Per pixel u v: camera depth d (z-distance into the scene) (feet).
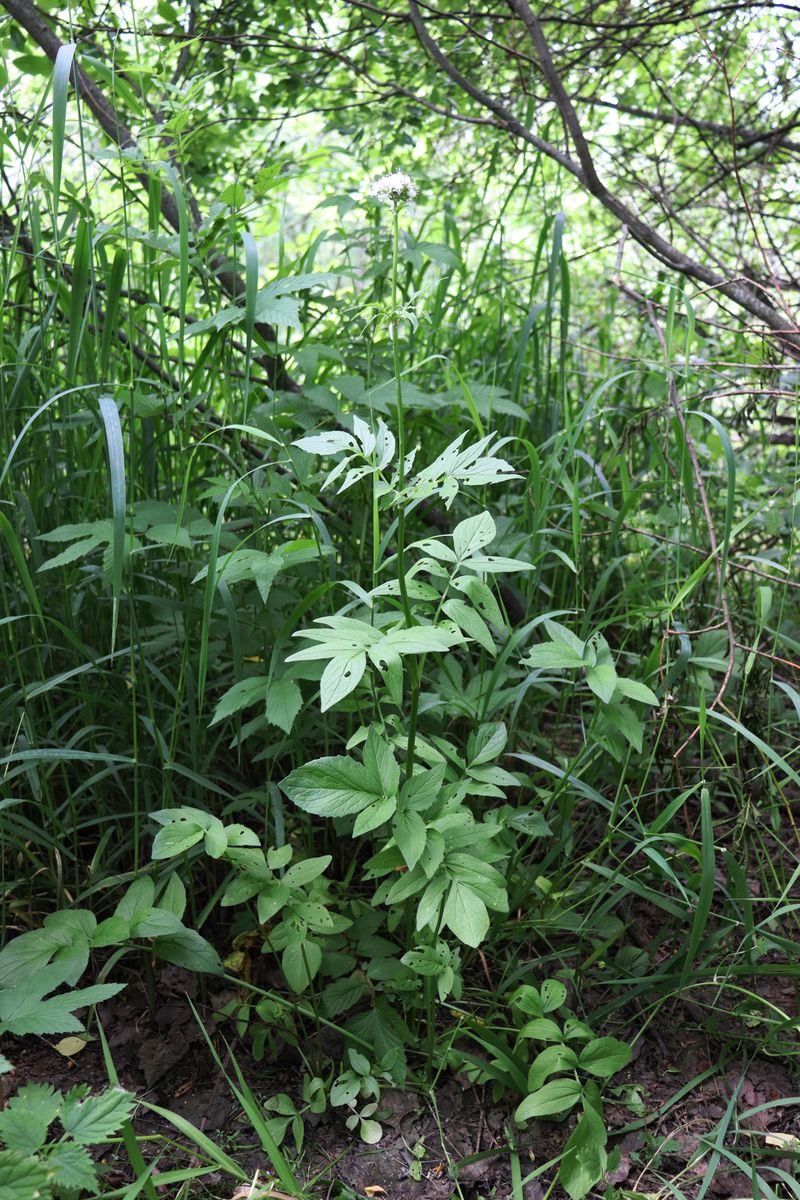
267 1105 5.76
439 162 13.80
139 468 7.86
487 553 7.93
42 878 6.73
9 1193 3.69
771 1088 6.00
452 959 5.51
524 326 9.14
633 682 5.89
